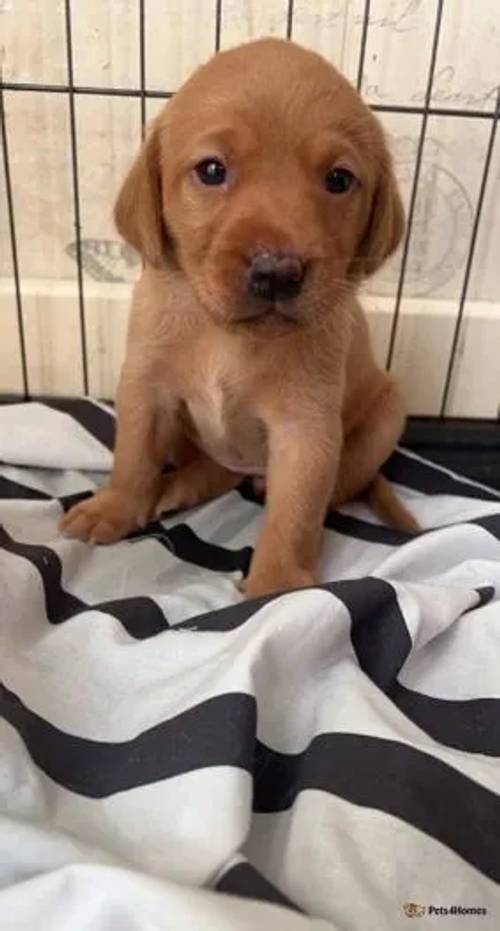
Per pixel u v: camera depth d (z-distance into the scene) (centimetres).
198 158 31
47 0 43
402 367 52
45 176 48
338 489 43
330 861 24
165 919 20
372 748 26
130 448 39
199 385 38
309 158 31
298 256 30
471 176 48
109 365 51
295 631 29
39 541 38
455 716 31
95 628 31
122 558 38
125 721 28
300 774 27
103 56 45
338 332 36
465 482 45
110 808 26
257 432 40
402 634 31
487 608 33
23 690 29
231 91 31
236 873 22
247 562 40
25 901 21
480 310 50
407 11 45
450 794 26
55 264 50
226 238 30
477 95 46
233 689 27
